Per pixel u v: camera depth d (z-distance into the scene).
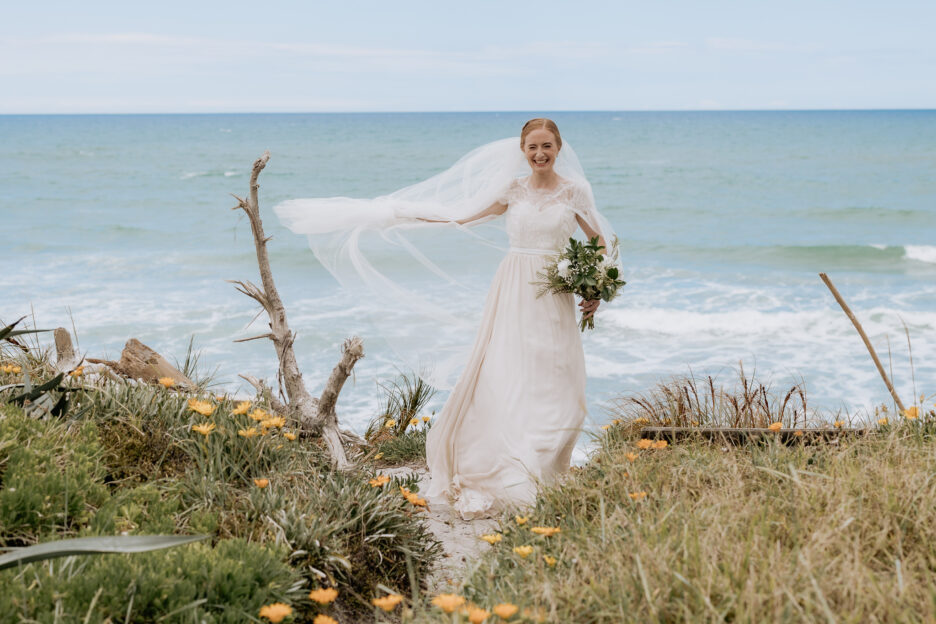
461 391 4.89
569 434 4.82
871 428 4.17
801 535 2.67
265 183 43.91
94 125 127.81
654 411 5.12
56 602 2.14
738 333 13.49
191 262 20.36
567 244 5.00
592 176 44.50
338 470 4.05
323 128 109.88
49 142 75.12
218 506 3.20
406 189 5.27
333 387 4.61
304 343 12.22
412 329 5.18
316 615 2.79
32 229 26.34
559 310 4.91
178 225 27.33
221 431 3.70
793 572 2.37
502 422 4.71
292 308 14.83
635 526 2.92
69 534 2.65
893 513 2.73
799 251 21.86
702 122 121.75
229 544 2.62
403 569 3.35
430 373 5.10
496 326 4.94
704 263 21.12
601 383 10.73
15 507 2.62
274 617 2.13
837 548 2.59
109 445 3.53
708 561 2.47
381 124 125.81
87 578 2.24
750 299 16.38
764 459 3.66
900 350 12.45
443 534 4.25
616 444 4.32
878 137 74.31
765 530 2.67
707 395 5.21
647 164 51.31
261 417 3.74
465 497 4.70
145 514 2.94
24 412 3.35
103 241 24.12
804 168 47.69
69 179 43.81
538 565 2.82
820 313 14.76
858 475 3.09
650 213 31.17
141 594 2.23
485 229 5.25
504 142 5.11
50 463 2.93
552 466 4.73
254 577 2.50
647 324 13.95
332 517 3.35
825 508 2.89
